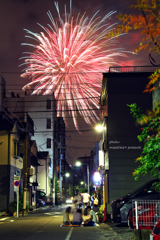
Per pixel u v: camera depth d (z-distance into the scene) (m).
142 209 11.17
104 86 26.14
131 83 23.55
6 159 29.75
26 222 17.48
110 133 23.00
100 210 22.09
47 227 14.49
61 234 11.78
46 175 55.34
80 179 126.25
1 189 29.28
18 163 33.81
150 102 23.17
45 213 28.05
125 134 22.94
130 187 22.25
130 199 13.70
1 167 29.64
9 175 29.55
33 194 43.28
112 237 10.76
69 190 117.69
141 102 23.22
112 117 23.19
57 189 57.69
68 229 13.55
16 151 31.25
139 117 8.76
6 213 26.11
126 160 22.59
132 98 23.34
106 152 24.27
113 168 22.50
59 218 20.00
